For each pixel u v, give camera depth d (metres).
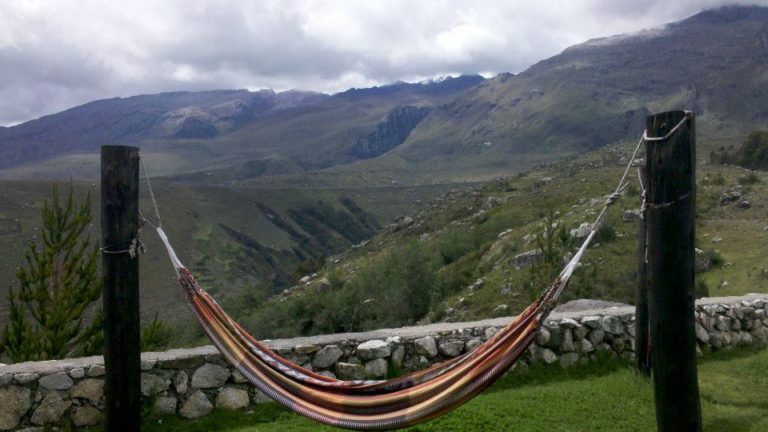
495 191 89.25
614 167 81.38
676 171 6.46
